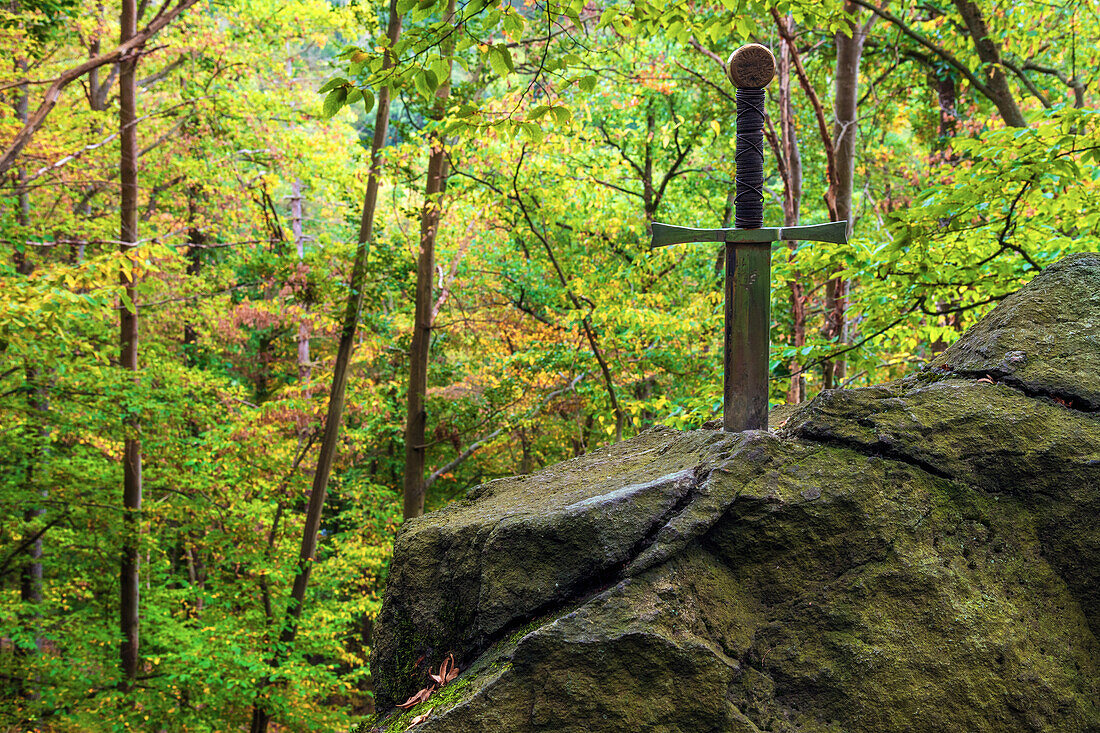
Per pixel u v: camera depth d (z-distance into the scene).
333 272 10.52
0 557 9.46
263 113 12.92
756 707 1.71
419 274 10.02
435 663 2.21
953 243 4.14
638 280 10.96
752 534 1.85
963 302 4.89
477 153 7.86
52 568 10.90
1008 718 1.71
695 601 1.78
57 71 11.62
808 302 7.04
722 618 1.79
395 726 1.94
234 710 9.33
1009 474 1.93
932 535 1.86
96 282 5.77
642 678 1.69
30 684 8.36
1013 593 1.83
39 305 5.24
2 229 8.88
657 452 2.46
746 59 2.09
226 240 14.39
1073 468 1.92
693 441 2.31
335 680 9.02
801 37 9.27
